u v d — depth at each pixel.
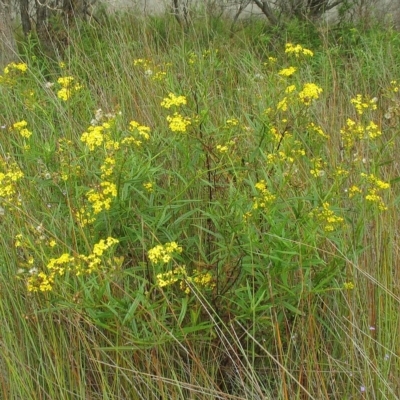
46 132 3.96
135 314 2.59
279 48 6.10
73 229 2.66
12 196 2.89
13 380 2.70
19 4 6.31
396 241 3.09
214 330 2.79
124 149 2.87
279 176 2.70
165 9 6.45
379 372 2.61
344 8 6.68
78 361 2.73
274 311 2.59
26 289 2.91
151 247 2.72
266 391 2.64
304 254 2.52
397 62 5.68
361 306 2.84
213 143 3.03
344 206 3.26
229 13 6.98
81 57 5.50
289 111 3.62
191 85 4.37
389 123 4.34
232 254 2.67
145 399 2.70
